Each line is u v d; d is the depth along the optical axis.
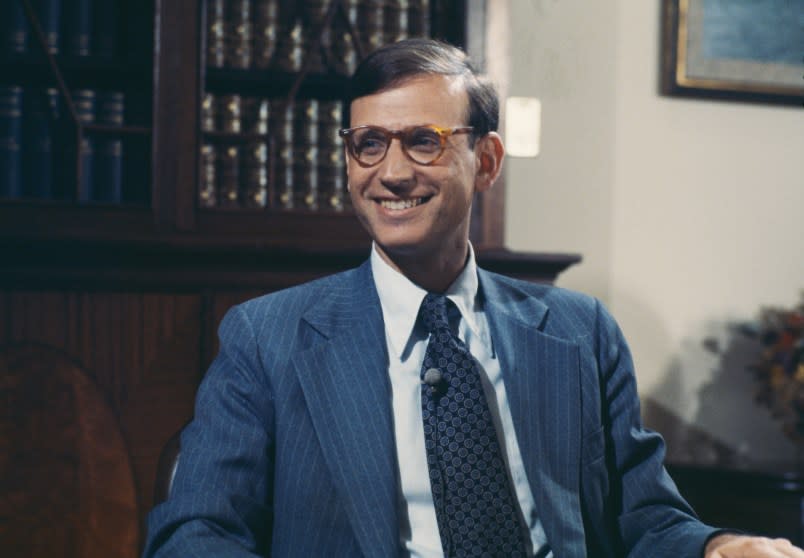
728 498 4.38
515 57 4.97
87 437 3.49
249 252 3.63
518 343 2.04
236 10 3.86
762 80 5.34
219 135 3.80
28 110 3.60
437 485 1.85
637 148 5.18
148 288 3.58
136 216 3.63
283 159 3.91
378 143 1.89
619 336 2.17
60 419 3.47
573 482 1.95
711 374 5.25
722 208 5.31
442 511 1.84
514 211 5.01
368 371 1.94
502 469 1.89
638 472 2.03
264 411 1.95
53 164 3.62
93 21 3.71
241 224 3.76
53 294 3.47
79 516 3.46
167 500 1.99
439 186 1.88
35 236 3.37
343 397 1.92
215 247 3.58
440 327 1.96
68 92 3.59
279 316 2.04
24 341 3.44
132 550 3.51
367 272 2.11
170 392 3.59
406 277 2.01
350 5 3.98
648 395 5.16
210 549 1.71
